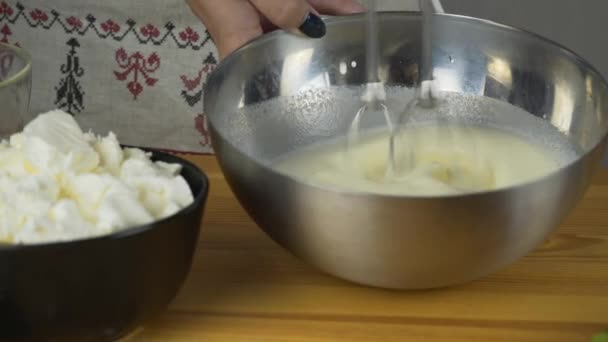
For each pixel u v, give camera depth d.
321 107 0.83
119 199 0.58
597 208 0.80
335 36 0.83
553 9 1.53
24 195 0.58
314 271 0.71
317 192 0.58
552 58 0.78
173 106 1.20
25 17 1.18
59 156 0.61
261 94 0.80
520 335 0.64
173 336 0.63
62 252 0.54
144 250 0.57
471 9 1.54
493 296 0.68
